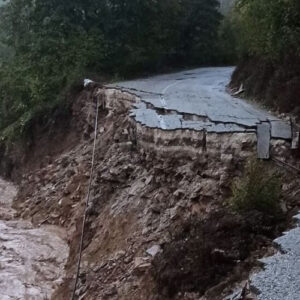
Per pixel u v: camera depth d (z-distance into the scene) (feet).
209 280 30.27
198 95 65.77
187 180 42.52
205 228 33.73
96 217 52.95
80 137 79.36
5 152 100.78
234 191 34.78
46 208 67.46
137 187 49.19
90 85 80.64
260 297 23.97
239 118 46.19
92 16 102.17
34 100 93.76
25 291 47.85
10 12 104.99
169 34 120.37
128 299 36.86
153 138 47.09
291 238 29.66
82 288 43.11
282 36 53.52
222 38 139.95
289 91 48.39
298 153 37.27
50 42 96.89
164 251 36.60
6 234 61.62
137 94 65.98
